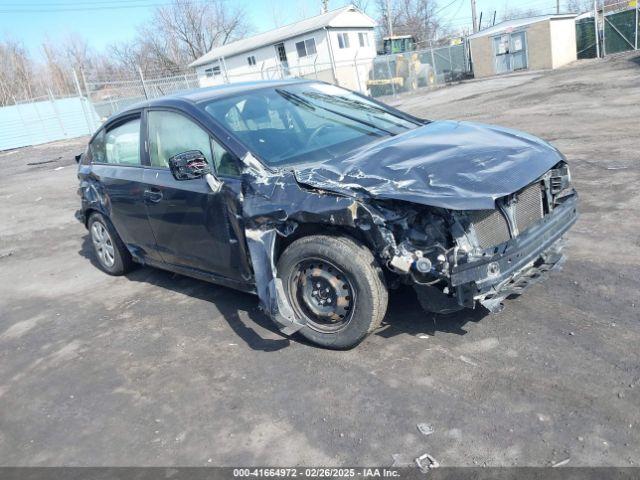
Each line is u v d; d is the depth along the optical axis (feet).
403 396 10.79
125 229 18.12
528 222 11.67
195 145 14.48
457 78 111.75
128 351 14.64
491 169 11.27
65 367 14.42
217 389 12.18
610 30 95.55
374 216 10.87
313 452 9.73
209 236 14.39
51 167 62.95
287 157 13.23
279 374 12.31
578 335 11.73
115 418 11.76
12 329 17.49
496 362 11.31
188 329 15.26
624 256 15.02
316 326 12.82
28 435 11.72
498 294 11.16
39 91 177.99
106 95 96.73
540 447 8.95
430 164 11.49
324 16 125.70
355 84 109.60
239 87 16.16
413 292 14.57
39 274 22.98
